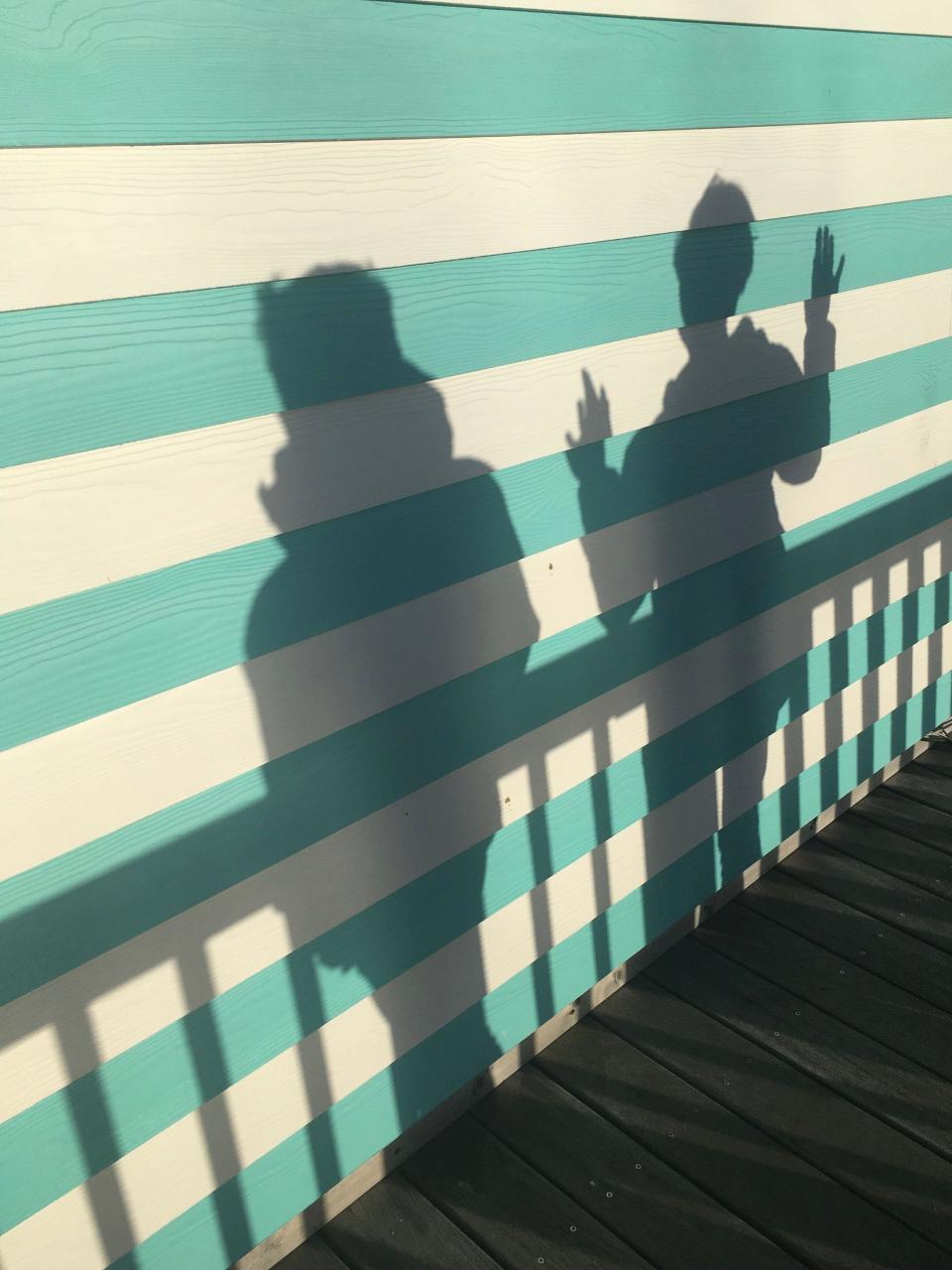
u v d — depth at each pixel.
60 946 1.87
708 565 2.91
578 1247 2.40
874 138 2.97
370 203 1.94
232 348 1.83
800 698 3.42
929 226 3.27
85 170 1.61
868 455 3.35
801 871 3.60
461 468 2.23
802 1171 2.54
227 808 2.03
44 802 1.79
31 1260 1.99
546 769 2.64
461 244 2.10
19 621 1.70
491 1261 2.39
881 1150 2.57
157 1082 2.07
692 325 2.63
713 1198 2.49
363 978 2.37
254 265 1.82
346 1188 2.54
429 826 2.41
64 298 1.63
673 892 3.18
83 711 1.80
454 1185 2.58
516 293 2.22
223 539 1.90
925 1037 2.89
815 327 3.00
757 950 3.25
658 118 2.38
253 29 1.72
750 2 2.48
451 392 2.17
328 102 1.83
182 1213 2.20
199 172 1.72
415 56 1.92
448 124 2.01
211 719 1.96
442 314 2.11
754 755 3.31
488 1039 2.72
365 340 2.00
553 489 2.43
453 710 2.38
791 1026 2.96
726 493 2.89
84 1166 2.02
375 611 2.16
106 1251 2.10
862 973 3.13
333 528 2.05
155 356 1.74
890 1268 2.30
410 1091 2.57
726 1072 2.83
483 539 2.32
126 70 1.61
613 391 2.49
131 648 1.83
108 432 1.72
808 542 3.23
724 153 2.56
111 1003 1.97
